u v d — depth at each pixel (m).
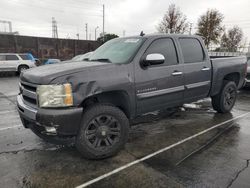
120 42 4.46
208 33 36.41
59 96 3.06
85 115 3.35
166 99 4.31
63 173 3.18
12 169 3.28
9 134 4.63
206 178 3.05
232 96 6.06
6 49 23.45
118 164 3.41
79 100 3.18
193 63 4.77
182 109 6.43
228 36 44.09
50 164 3.42
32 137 4.46
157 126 5.05
